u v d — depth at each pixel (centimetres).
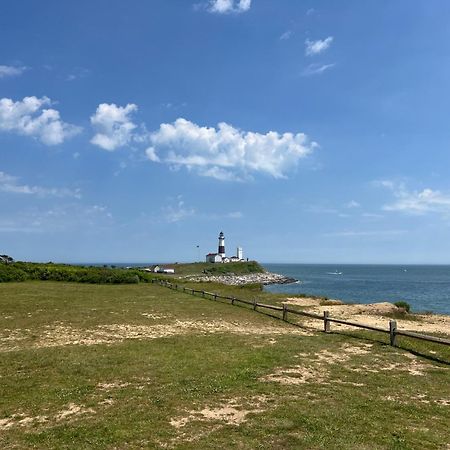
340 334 1727
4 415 843
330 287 8231
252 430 736
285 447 670
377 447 666
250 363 1212
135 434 727
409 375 1104
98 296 3272
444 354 1340
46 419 819
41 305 2592
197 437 712
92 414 835
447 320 2553
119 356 1305
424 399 916
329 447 666
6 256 6031
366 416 803
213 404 877
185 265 12019
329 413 815
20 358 1286
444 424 772
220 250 13212
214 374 1098
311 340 1583
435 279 12444
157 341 1549
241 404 876
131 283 5075
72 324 1938
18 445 700
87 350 1393
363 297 5834
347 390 969
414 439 700
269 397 919
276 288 7794
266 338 1617
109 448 678
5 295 3117
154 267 11356
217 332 1773
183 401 896
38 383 1046
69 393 964
